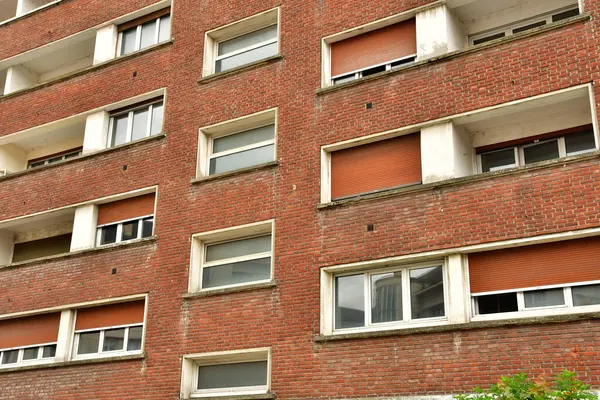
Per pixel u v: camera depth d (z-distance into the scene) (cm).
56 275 1938
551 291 1334
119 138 2073
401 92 1605
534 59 1474
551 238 1338
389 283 1505
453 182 1461
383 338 1424
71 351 1856
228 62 1962
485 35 1672
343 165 1647
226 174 1761
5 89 2383
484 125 1548
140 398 1661
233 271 1709
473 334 1339
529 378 1258
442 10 1625
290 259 1597
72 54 2370
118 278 1827
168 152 1898
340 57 1761
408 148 1580
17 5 2605
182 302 1700
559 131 1499
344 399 1421
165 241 1794
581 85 1408
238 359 1611
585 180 1341
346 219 1562
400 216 1500
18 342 1964
